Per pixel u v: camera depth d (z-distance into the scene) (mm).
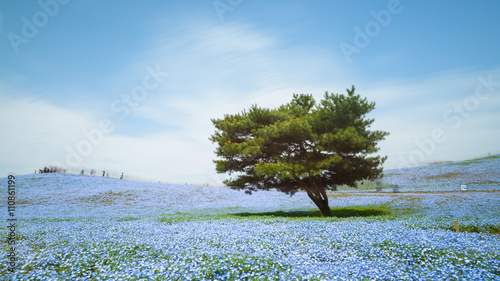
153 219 20922
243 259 9297
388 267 8844
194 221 19312
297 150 26625
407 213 25312
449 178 50562
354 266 8844
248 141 24953
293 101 29125
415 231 13984
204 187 53625
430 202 30062
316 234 13336
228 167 26953
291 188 29828
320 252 10367
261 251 9992
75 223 18625
